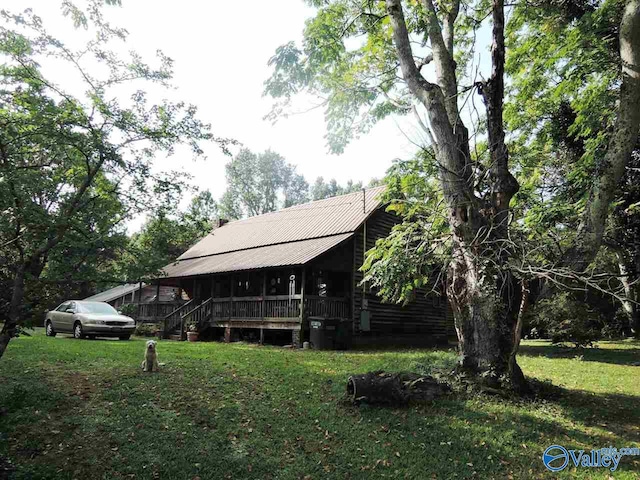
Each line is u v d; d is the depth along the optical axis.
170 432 6.17
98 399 7.32
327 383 8.95
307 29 11.91
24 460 5.31
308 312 17.64
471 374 8.39
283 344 18.84
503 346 8.30
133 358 11.39
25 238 6.14
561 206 13.16
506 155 8.91
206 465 5.37
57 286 6.58
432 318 23.45
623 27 7.81
